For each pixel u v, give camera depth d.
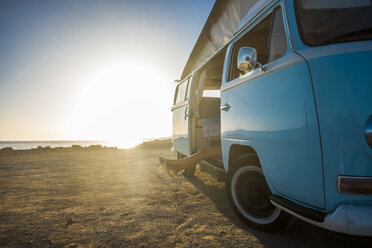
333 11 1.91
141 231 2.56
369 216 1.41
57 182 5.17
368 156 1.45
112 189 4.50
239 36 3.13
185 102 5.47
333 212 1.52
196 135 5.05
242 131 2.66
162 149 15.65
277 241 2.26
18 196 4.06
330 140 1.55
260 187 2.50
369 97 1.46
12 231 2.61
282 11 2.20
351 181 1.47
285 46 2.11
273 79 2.13
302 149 1.75
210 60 4.36
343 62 1.55
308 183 1.71
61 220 2.92
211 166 3.85
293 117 1.85
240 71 2.98
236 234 2.45
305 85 1.74
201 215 3.04
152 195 4.04
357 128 1.47
